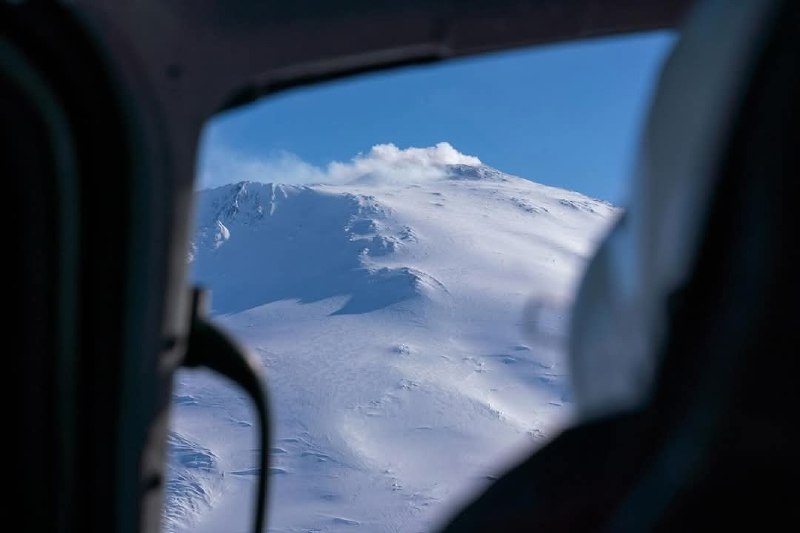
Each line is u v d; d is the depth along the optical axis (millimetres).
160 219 2158
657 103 1054
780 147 877
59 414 2117
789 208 864
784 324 847
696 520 854
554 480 1024
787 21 901
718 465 853
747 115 919
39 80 1928
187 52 2115
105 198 2090
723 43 957
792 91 880
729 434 853
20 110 1936
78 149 2047
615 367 1134
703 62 983
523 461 1100
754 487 840
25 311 2076
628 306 1097
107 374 2154
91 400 2156
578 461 1024
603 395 1171
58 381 2113
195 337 2262
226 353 2252
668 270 992
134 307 2125
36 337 2090
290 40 2125
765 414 844
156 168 2129
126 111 2041
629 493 914
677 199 978
